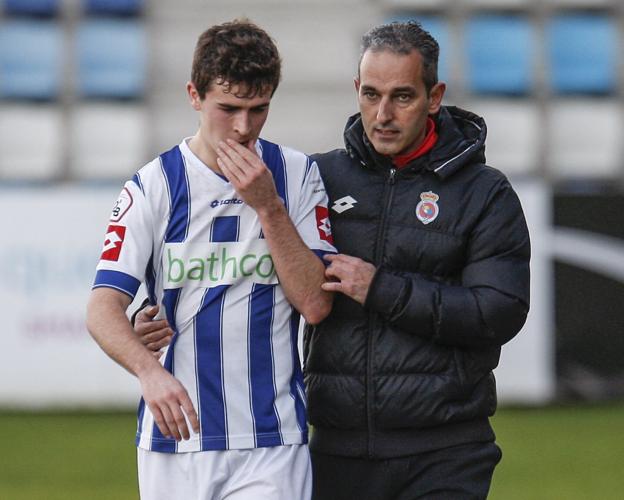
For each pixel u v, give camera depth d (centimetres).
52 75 4553
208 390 1257
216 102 1209
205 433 1250
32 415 3547
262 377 1270
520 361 3662
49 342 3578
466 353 1350
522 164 4584
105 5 4566
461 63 4569
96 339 1220
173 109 4556
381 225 1366
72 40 4553
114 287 1238
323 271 1287
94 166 4538
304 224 1323
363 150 1374
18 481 2678
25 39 4547
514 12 4569
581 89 4591
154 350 1259
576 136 4588
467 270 1347
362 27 4572
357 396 1348
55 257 3566
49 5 4556
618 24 4594
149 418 1270
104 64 4556
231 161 1225
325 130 4531
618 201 3656
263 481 1245
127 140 4547
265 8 4581
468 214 1347
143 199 1260
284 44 4566
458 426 1358
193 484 1253
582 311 3656
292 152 1335
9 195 3562
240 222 1266
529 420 3478
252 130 1220
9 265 3569
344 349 1352
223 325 1260
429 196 1357
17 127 4528
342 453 1366
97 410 3606
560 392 3681
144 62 4566
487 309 1309
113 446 3109
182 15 4575
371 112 1325
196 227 1263
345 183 1391
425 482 1353
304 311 1280
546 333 3653
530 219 3647
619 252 3650
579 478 2711
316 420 1380
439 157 1352
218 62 1191
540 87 4578
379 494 1369
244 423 1255
